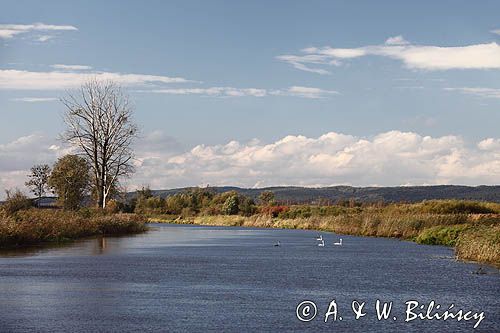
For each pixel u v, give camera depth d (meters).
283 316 18.92
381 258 40.09
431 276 29.59
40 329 16.48
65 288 23.98
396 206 96.69
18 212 53.16
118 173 80.81
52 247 45.81
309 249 48.59
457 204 91.12
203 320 18.03
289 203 140.25
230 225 114.50
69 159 90.88
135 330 16.55
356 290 24.64
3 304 20.22
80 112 77.94
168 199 152.38
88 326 16.95
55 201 97.12
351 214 91.88
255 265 34.72
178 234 74.69
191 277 28.30
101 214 72.81
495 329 17.64
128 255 40.31
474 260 38.50
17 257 37.16
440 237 55.53
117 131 79.69
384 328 17.61
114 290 23.67
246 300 21.72
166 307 20.06
